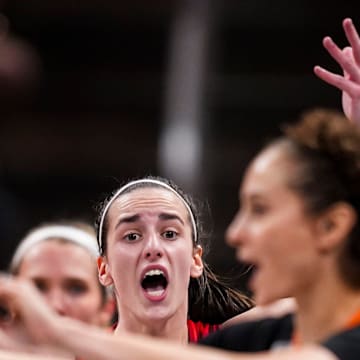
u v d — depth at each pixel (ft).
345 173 12.74
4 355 13.51
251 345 14.87
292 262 12.66
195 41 54.54
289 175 12.76
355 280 12.75
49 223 26.20
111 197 20.93
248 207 13.01
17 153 60.29
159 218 19.88
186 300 20.10
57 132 61.11
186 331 20.20
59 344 11.86
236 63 61.41
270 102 58.44
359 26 59.93
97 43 63.72
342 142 12.86
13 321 12.63
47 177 60.39
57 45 63.00
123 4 62.39
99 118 61.77
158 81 62.08
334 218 12.67
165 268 19.69
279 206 12.71
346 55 19.29
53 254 25.07
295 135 13.17
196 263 20.81
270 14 60.49
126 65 63.31
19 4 61.36
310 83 58.59
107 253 20.45
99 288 25.26
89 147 60.95
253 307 21.48
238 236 12.89
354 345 12.32
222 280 22.07
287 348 13.71
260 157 13.23
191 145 50.14
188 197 20.92
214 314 21.18
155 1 62.03
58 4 62.08
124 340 11.91
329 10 60.23
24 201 59.52
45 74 62.08
